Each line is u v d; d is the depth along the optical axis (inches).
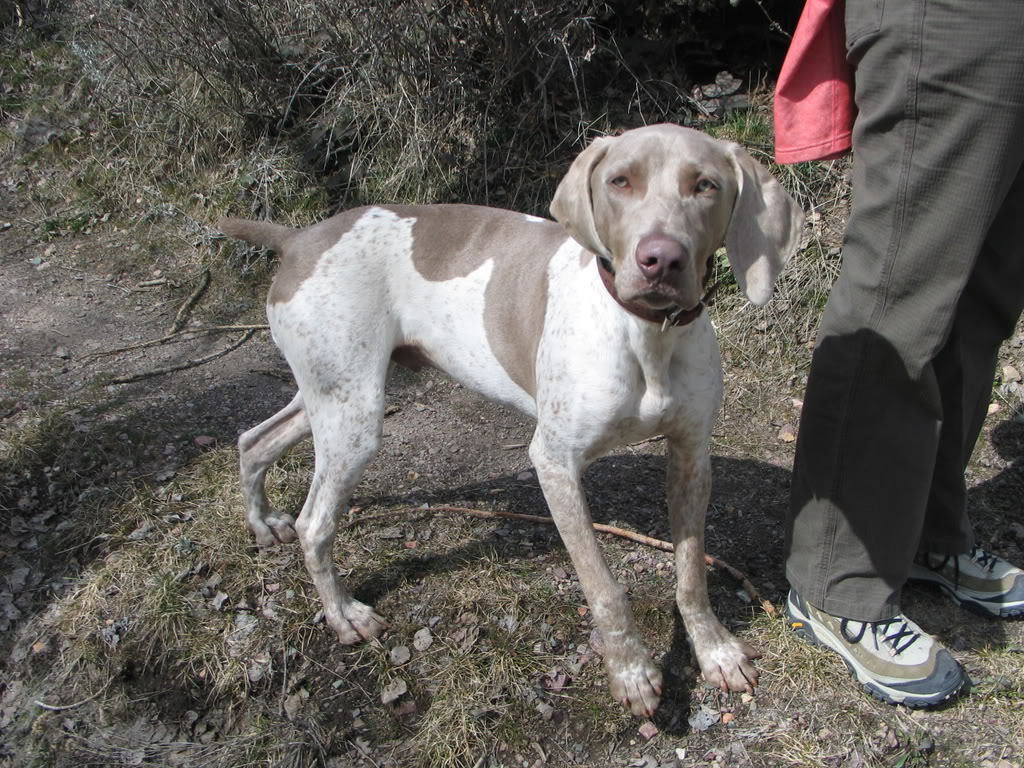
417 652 58.0
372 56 105.3
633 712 52.4
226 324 95.0
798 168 96.0
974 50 41.5
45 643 59.4
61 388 82.8
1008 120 42.6
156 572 63.3
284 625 59.9
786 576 57.7
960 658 55.6
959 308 52.9
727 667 54.2
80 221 109.9
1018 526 65.5
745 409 81.4
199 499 70.3
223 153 114.7
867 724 51.9
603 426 50.3
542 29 102.3
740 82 108.2
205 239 104.9
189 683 57.2
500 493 72.4
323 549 58.6
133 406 80.3
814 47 49.1
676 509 54.3
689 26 110.4
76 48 123.3
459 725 52.9
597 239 47.4
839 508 52.3
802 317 86.9
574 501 51.8
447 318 58.7
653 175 44.4
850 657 54.1
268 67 112.0
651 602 60.5
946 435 55.1
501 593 61.3
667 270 42.1
